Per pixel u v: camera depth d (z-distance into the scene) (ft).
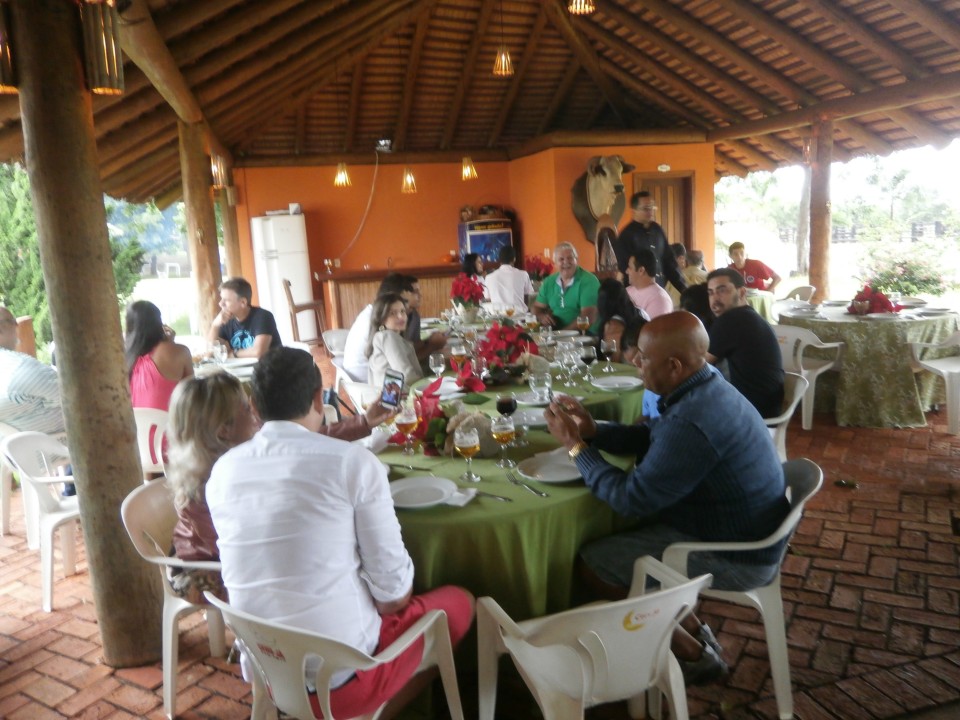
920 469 13.30
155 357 10.94
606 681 5.24
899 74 22.62
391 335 11.94
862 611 8.72
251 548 5.23
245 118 25.73
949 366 15.03
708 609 8.95
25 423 11.03
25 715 7.58
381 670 5.51
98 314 7.54
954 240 48.11
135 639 8.30
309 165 31.42
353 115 29.53
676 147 31.37
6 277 29.86
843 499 12.08
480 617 5.96
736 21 23.31
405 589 5.70
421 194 33.17
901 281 37.17
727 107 29.66
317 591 5.19
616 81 31.14
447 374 12.39
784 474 7.41
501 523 6.34
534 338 14.01
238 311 15.01
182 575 6.91
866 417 16.01
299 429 5.46
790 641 8.18
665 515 7.16
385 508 5.46
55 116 7.02
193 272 19.29
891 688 7.30
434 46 26.94
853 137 27.84
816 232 25.32
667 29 25.50
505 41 27.71
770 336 10.87
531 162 31.91
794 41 22.47
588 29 27.45
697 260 23.90
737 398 6.75
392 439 8.27
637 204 21.15
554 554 6.79
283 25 16.97
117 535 8.02
